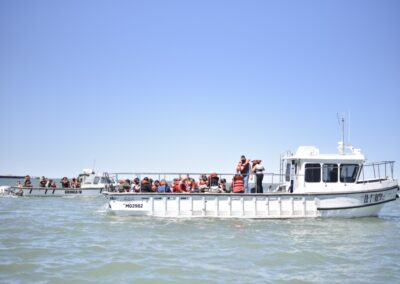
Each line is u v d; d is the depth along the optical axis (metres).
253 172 21.47
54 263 12.29
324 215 21.28
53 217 23.67
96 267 11.85
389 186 22.02
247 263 12.52
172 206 21.09
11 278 10.74
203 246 14.85
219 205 20.92
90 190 42.06
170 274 11.23
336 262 12.89
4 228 19.11
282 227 19.03
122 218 21.11
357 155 22.33
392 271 11.91
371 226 19.78
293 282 10.70
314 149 22.19
